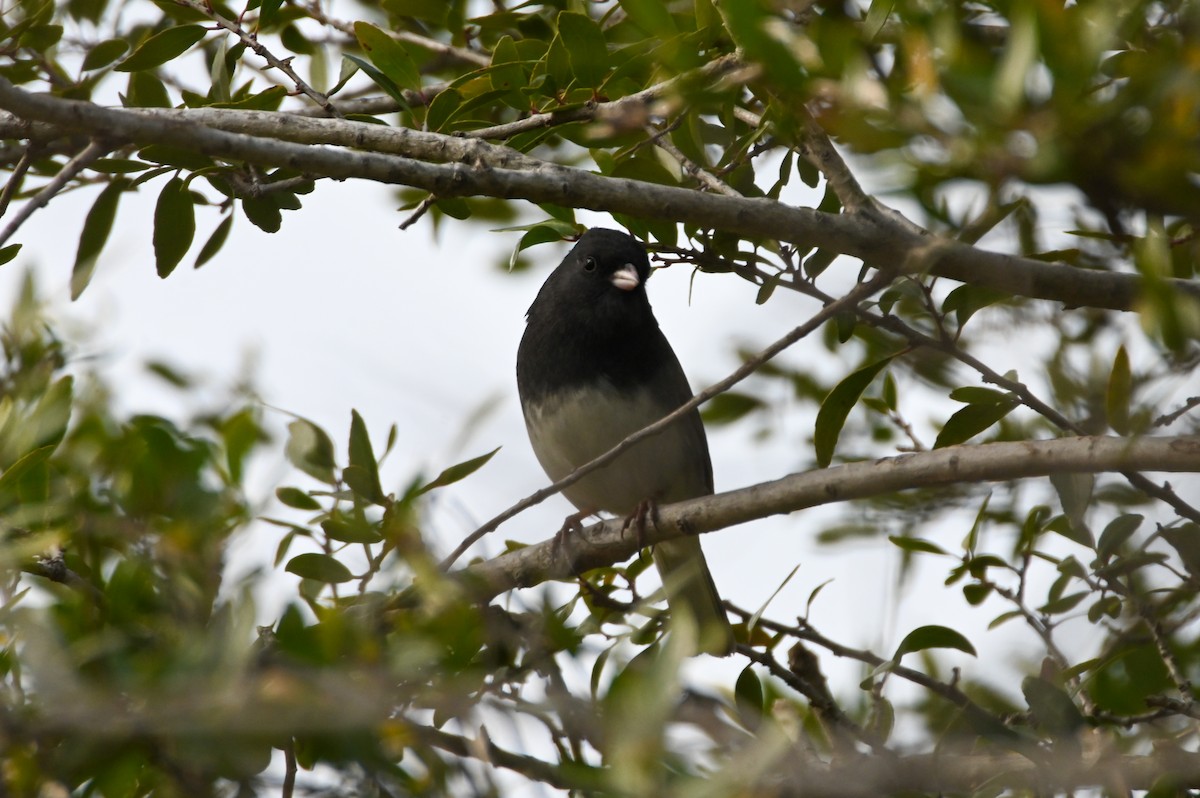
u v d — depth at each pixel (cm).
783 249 741
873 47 402
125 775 520
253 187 707
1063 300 632
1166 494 684
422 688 496
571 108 688
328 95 752
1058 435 801
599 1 888
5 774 493
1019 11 333
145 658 488
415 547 534
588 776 470
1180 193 320
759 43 372
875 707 705
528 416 986
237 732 432
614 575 843
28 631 493
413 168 596
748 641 770
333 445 701
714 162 849
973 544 763
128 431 717
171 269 767
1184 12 373
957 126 339
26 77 839
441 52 930
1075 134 320
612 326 945
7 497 615
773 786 473
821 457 710
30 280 883
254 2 728
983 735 621
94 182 776
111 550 657
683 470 973
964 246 600
